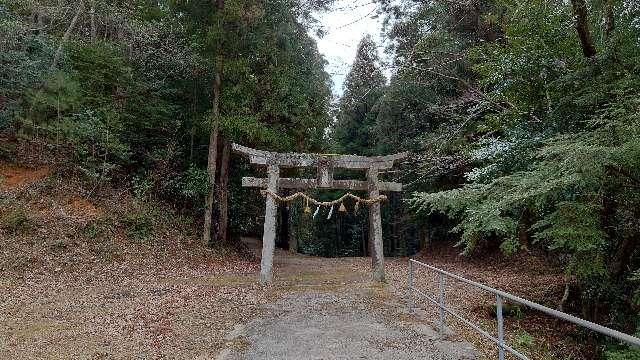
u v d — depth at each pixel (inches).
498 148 308.7
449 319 278.5
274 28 575.5
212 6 543.8
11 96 507.2
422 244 805.9
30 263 372.2
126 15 586.2
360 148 951.0
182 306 290.5
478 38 525.0
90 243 434.0
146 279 391.5
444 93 620.1
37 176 489.7
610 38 259.0
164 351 201.6
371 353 202.1
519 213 286.5
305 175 748.6
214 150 567.8
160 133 594.2
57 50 523.2
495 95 364.8
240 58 545.0
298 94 610.9
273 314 275.9
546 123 300.2
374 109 825.5
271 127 587.2
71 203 477.1
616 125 212.7
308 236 1175.0
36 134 511.2
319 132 657.0
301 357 196.1
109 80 542.6
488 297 370.0
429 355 200.1
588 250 250.7
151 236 501.0
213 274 445.7
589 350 283.9
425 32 549.0
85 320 250.1
